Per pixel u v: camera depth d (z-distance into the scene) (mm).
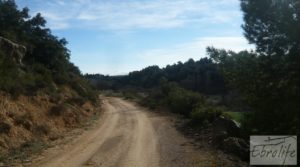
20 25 47125
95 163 16703
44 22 49594
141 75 174250
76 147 21406
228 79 11938
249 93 11289
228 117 27828
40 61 47156
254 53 11711
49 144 22406
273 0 11164
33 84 32469
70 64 71312
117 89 160375
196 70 108188
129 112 50562
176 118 40969
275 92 10742
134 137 25766
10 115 23938
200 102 44531
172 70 145000
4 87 26688
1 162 16781
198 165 16344
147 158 17984
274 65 11008
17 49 35062
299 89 10367
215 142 22672
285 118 10273
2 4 45406
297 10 10727
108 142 23391
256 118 10906
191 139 25188
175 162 17062
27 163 16812
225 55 12391
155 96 69688
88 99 52219
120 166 16109
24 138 22484
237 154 19062
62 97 38969
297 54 10500
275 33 11188
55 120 30469
